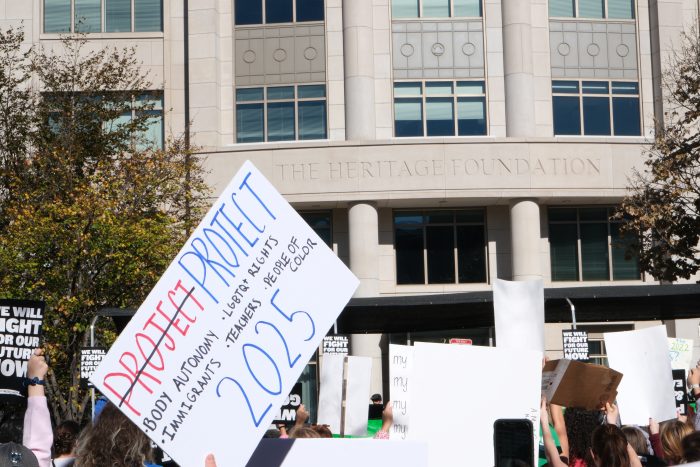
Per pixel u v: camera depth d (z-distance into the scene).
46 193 27.61
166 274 4.86
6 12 36.38
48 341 23.86
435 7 36.19
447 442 6.33
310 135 35.84
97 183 27.08
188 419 4.79
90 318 24.64
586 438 7.08
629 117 36.16
